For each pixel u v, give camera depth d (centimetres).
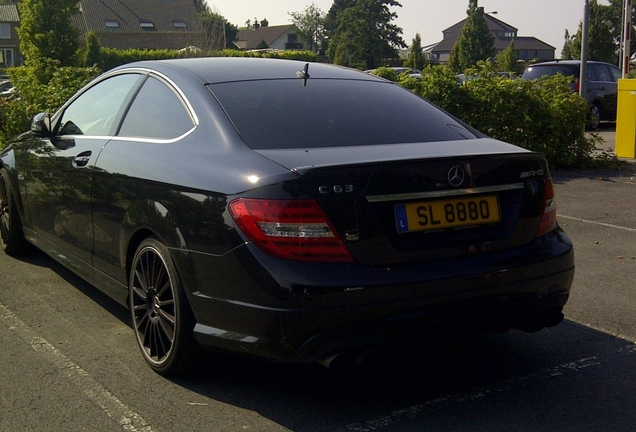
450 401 370
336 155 349
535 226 376
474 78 1135
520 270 360
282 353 328
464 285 343
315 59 5028
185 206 364
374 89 450
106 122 476
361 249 329
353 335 325
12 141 619
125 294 429
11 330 462
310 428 340
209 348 360
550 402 369
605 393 380
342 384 389
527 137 1147
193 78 423
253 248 329
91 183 454
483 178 358
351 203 328
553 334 466
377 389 383
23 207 581
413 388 385
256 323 330
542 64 2067
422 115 428
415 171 340
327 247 324
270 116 391
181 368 384
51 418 348
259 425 343
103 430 337
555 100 1149
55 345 438
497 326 361
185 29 7962
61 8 3378
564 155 1163
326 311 320
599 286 568
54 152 512
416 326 334
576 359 425
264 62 469
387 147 370
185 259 362
